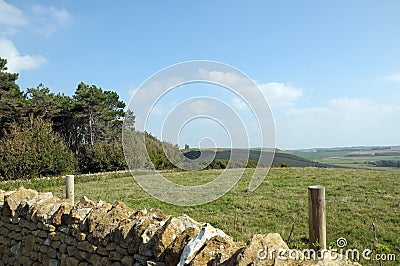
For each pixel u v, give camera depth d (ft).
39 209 16.35
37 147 77.77
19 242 17.28
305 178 49.70
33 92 120.57
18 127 88.63
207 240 9.64
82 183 60.75
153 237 10.95
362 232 21.40
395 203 30.22
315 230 12.14
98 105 126.11
